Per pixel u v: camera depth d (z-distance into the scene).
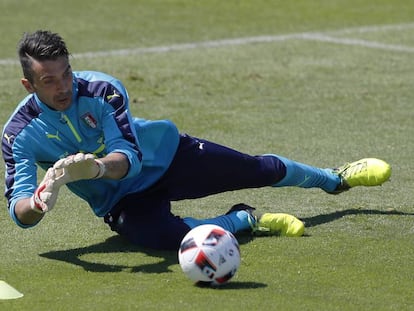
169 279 18.64
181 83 39.41
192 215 23.78
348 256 20.30
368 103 36.84
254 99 37.19
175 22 52.53
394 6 58.03
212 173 21.50
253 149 30.52
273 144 31.09
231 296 17.58
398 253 20.59
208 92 38.00
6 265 19.62
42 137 19.84
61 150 19.98
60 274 19.02
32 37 18.78
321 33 50.44
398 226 22.67
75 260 19.97
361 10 56.69
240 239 21.31
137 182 20.73
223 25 52.09
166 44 47.16
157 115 34.53
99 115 19.72
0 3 55.94
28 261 19.91
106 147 19.53
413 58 45.09
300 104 36.56
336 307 17.14
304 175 23.06
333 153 30.08
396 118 34.66
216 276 17.89
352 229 22.38
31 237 21.64
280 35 49.78
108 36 48.62
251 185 22.25
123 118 19.59
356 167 24.02
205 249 17.86
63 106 19.22
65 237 21.64
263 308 16.92
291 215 22.91
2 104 35.69
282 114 35.03
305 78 40.72
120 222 20.92
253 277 18.80
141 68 41.97
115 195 20.72
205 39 48.53
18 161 19.70
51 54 18.67
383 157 29.59
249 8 56.69
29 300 17.34
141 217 20.62
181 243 18.48
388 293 18.06
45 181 17.98
